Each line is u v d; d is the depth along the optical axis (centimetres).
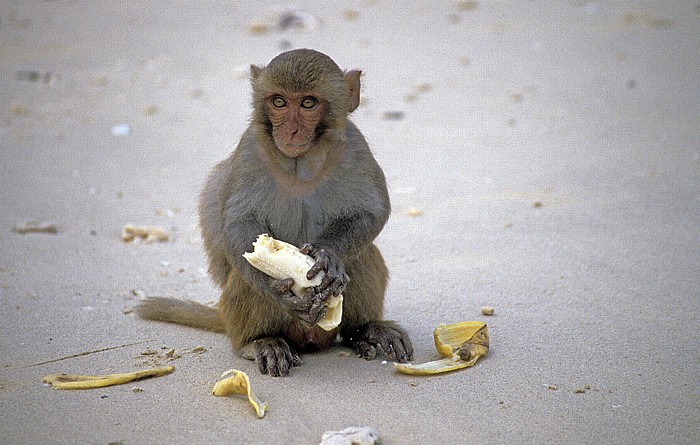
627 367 719
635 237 1050
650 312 838
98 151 1508
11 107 1786
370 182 746
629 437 606
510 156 1415
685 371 709
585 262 977
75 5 2911
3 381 713
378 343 762
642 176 1288
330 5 2734
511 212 1162
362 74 760
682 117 1597
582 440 602
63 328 832
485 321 830
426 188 1278
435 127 1591
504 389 681
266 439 604
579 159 1384
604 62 2025
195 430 619
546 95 1777
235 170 745
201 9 2747
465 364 723
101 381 698
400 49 2170
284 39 2275
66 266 1012
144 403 665
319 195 746
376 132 1570
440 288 920
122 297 920
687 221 1098
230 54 2148
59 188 1319
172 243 1100
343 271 692
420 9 2652
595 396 667
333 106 716
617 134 1512
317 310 684
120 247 1084
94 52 2247
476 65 2017
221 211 753
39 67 2103
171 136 1584
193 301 860
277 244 691
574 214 1142
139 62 2122
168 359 759
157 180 1354
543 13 2573
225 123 1648
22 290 931
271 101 713
